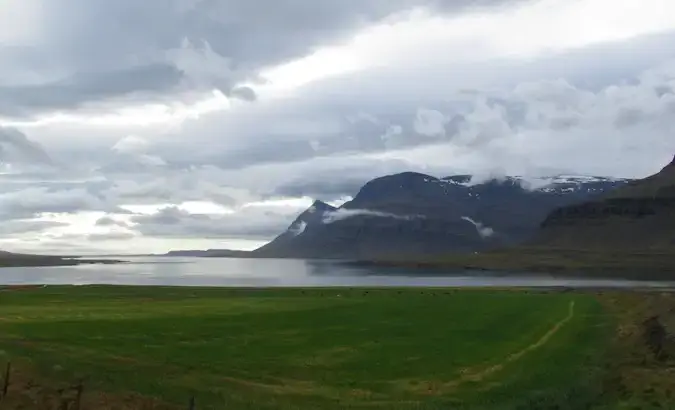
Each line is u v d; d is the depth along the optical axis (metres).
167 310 76.69
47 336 51.75
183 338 54.19
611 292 133.00
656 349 51.19
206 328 60.75
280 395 36.84
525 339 58.31
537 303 96.44
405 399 36.94
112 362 42.28
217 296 107.25
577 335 61.41
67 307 79.12
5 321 60.91
